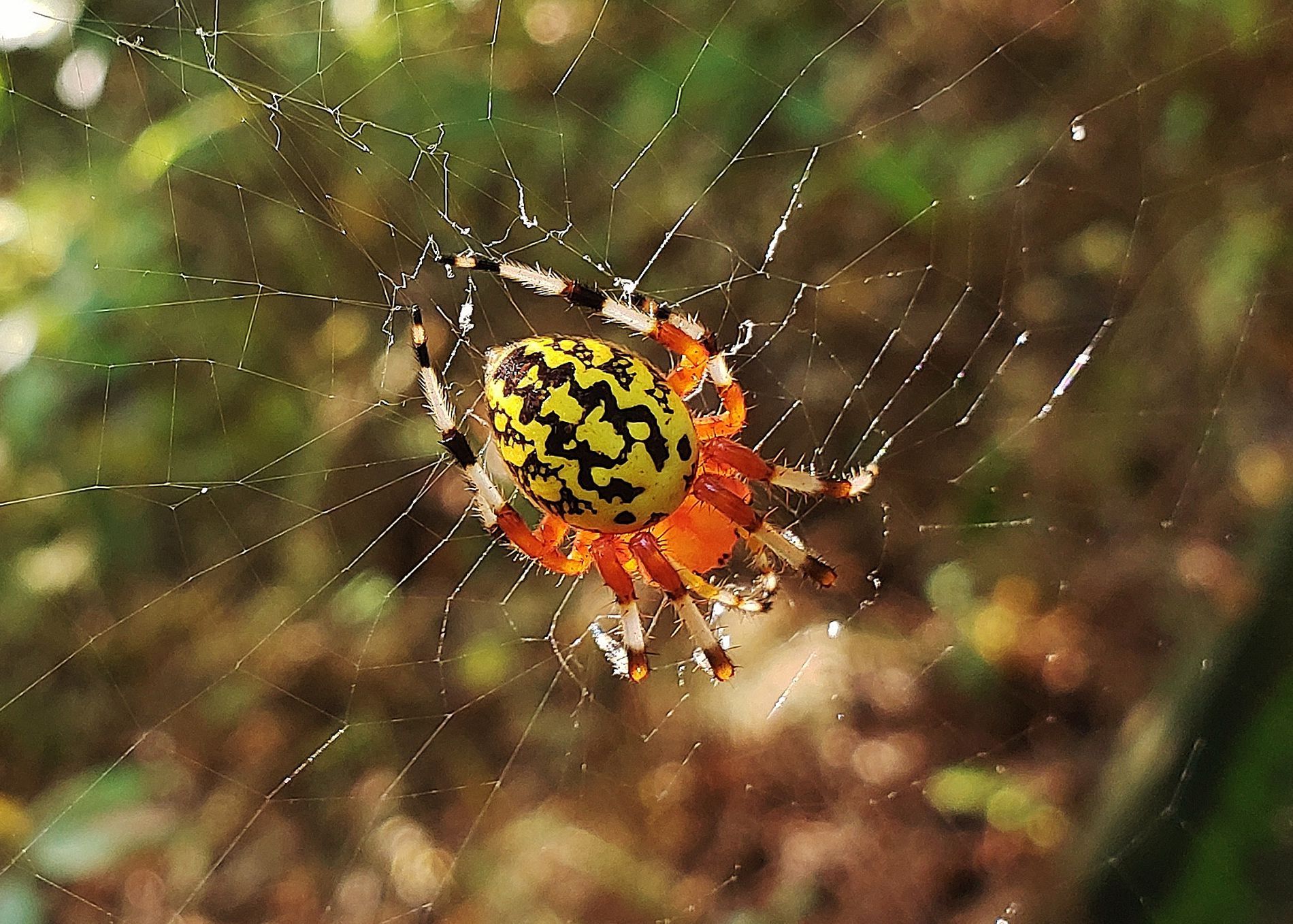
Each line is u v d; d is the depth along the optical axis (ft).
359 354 0.64
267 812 0.64
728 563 0.60
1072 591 0.66
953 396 0.67
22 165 0.63
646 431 0.57
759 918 0.64
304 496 0.65
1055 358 0.68
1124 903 0.55
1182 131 0.67
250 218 0.64
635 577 0.62
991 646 0.66
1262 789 0.54
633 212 0.66
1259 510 0.63
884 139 0.67
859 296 0.67
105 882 0.62
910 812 0.64
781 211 0.67
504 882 0.64
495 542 0.66
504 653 0.66
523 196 0.65
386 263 0.64
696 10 0.67
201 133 0.63
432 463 0.64
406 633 0.66
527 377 0.57
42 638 0.64
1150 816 0.56
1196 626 0.62
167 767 0.64
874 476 0.60
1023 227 0.68
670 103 0.67
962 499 0.67
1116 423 0.67
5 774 0.63
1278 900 0.53
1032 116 0.68
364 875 0.64
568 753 0.66
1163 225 0.67
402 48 0.65
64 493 0.64
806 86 0.67
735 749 0.66
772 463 0.60
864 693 0.66
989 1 0.68
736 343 0.67
